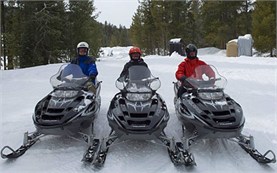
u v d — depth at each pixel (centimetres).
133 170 391
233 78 1091
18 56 2445
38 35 2392
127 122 409
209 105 436
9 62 2447
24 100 777
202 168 395
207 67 503
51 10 2514
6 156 412
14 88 963
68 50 2659
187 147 432
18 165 404
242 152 447
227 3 3928
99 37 3023
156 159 426
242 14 3944
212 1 3978
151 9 4322
